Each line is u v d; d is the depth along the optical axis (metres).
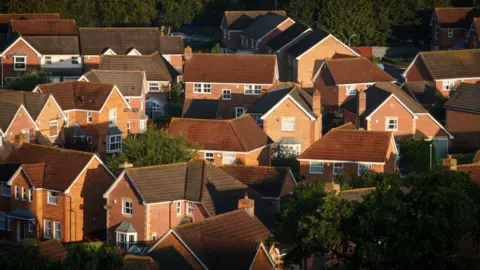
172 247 173.62
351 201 163.88
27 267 141.25
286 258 163.62
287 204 192.00
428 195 155.38
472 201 154.00
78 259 142.38
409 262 152.25
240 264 169.62
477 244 162.12
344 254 162.62
